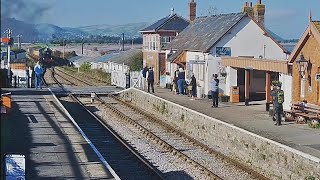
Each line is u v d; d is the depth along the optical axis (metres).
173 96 35.34
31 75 45.12
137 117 31.58
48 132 21.08
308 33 23.23
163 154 20.64
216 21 39.03
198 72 35.78
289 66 25.45
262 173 18.02
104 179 13.89
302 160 15.51
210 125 23.45
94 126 27.34
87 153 17.14
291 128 21.59
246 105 30.47
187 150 21.44
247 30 35.53
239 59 30.98
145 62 54.28
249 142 19.28
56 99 33.31
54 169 14.91
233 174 17.27
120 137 23.27
